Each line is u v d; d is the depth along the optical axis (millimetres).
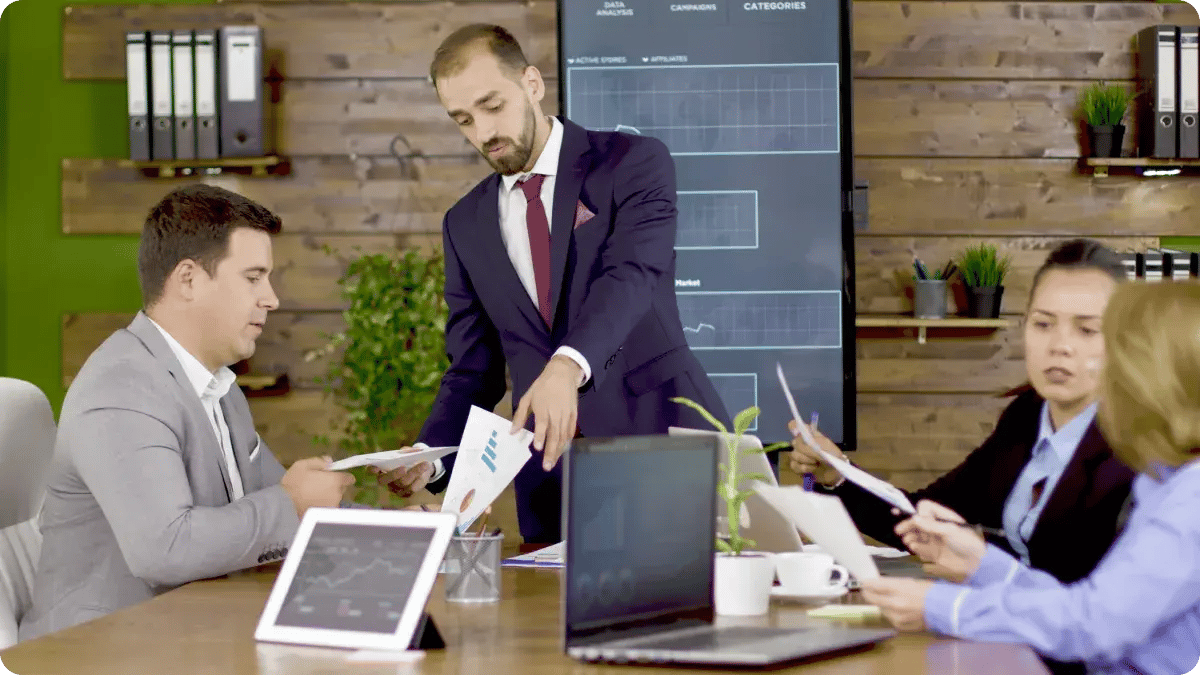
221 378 2166
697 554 1470
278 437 4336
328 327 4348
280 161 4332
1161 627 1462
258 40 4168
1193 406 1377
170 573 1802
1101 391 1484
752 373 4070
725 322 4086
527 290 2572
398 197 4355
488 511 1953
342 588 1428
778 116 4059
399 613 1382
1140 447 1421
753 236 4070
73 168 4375
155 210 2086
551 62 4320
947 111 4328
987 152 4320
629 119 4078
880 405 4316
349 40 4348
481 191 2588
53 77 4391
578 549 1315
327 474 1940
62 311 4395
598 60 4074
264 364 4348
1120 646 1345
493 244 2541
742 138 4066
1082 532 1830
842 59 4039
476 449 1969
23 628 1915
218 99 4172
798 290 4070
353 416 4066
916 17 4320
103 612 1899
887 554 2064
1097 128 4203
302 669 1276
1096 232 4320
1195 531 1335
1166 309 1407
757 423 4070
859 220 4188
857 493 2109
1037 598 1373
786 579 1755
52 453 2205
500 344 2666
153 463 1845
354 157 4355
